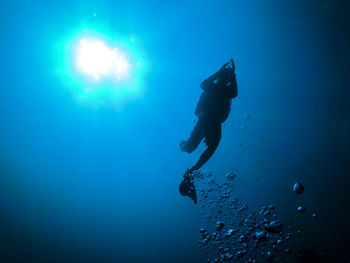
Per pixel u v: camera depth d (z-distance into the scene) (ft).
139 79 23.68
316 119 17.81
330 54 23.94
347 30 22.89
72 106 24.89
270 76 26.55
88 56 22.08
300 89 23.62
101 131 26.21
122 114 25.44
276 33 26.66
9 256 20.25
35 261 19.44
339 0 23.15
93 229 22.80
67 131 26.20
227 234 10.07
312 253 6.50
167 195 25.02
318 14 24.93
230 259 9.12
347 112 15.93
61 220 24.89
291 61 26.27
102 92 24.18
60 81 23.49
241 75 27.43
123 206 25.43
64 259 19.02
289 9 25.55
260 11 25.36
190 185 9.50
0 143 26.05
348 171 9.84
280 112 22.61
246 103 26.25
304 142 15.47
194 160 25.16
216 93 8.36
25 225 24.34
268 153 16.48
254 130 21.52
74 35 21.27
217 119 8.68
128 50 22.45
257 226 9.75
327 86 21.03
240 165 16.62
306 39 26.07
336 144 13.00
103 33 21.54
